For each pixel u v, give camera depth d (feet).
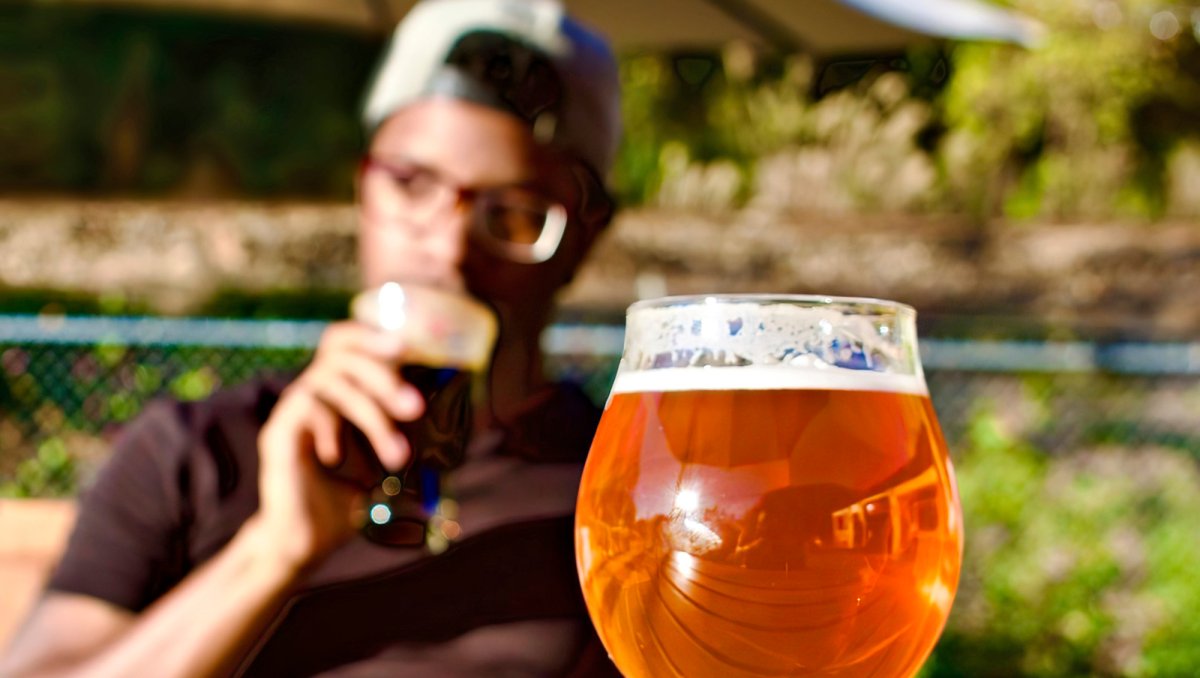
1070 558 9.05
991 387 10.21
